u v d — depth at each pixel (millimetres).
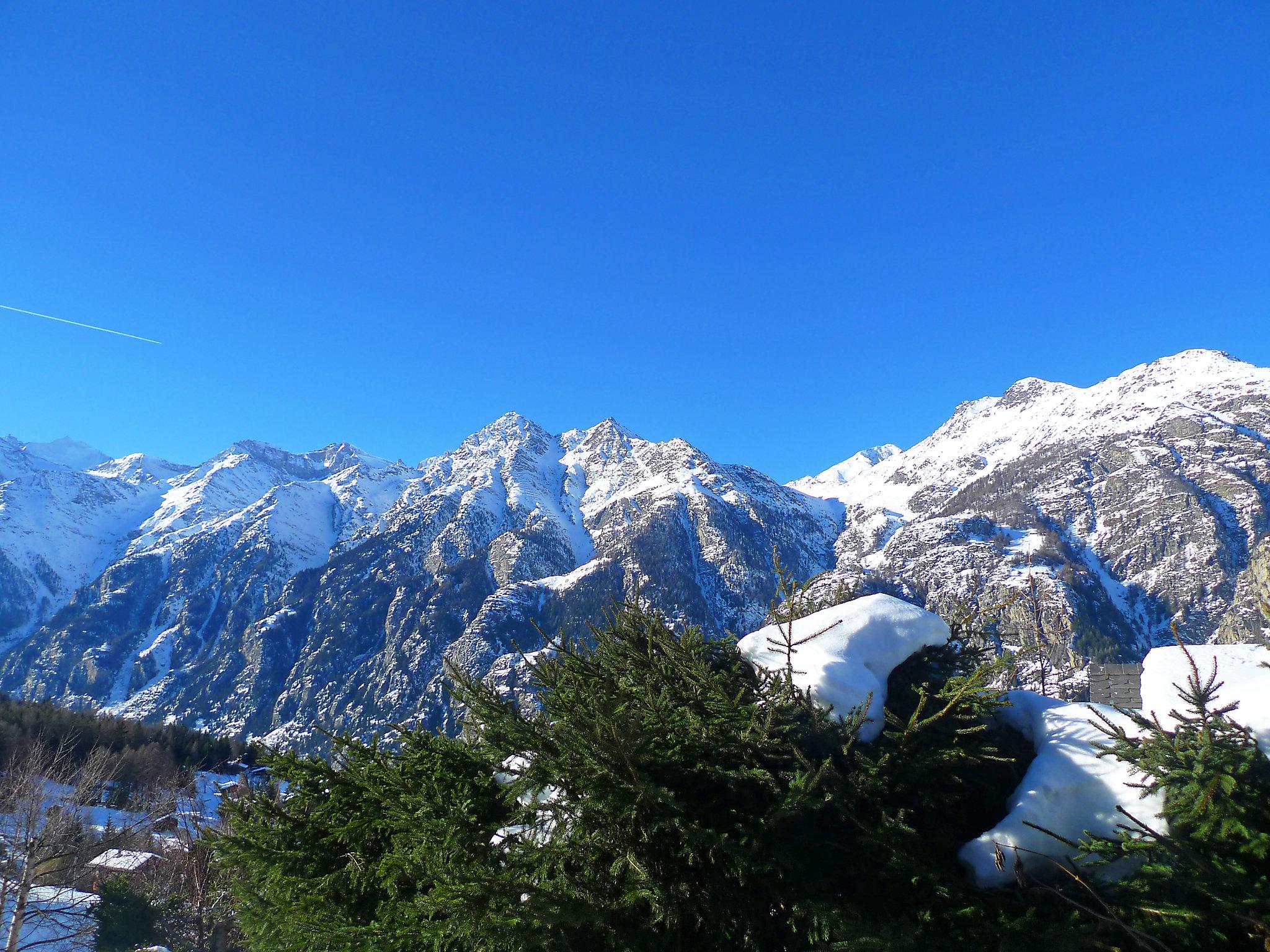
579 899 3969
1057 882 3891
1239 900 3295
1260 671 3984
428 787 5152
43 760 27219
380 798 5129
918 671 5223
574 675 5066
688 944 4051
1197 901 3471
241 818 5941
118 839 25328
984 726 4367
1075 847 3734
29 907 21703
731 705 4484
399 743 5746
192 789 35344
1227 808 3414
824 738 4383
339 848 5625
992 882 3975
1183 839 3621
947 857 4230
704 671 4766
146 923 21031
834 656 4770
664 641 5098
